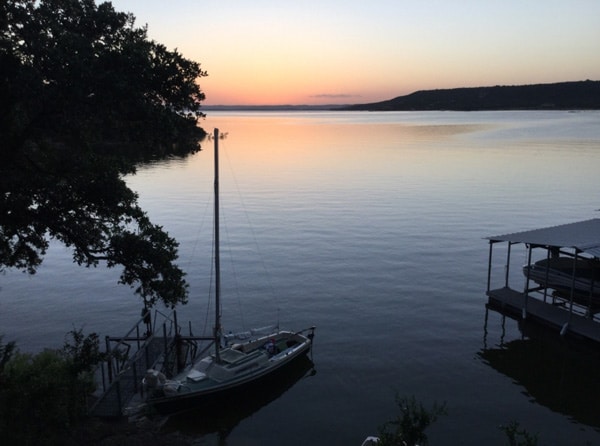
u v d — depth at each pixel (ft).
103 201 58.65
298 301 112.68
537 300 109.60
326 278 126.21
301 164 348.18
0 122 50.75
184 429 68.80
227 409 73.10
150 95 53.57
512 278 127.95
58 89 47.85
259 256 144.15
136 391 72.13
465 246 152.56
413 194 233.35
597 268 113.91
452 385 79.56
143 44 51.85
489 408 73.15
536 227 172.76
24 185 53.57
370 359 87.35
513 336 96.94
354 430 68.28
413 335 96.43
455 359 87.76
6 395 51.13
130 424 65.10
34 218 56.75
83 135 56.34
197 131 57.06
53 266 136.26
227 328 100.12
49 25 49.70
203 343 92.53
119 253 62.34
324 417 71.20
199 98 55.36
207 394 71.46
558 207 202.39
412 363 86.12
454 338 95.66
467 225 176.04
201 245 155.94
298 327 100.07
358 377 81.56
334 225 177.37
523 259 141.38
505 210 198.29
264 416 71.61
